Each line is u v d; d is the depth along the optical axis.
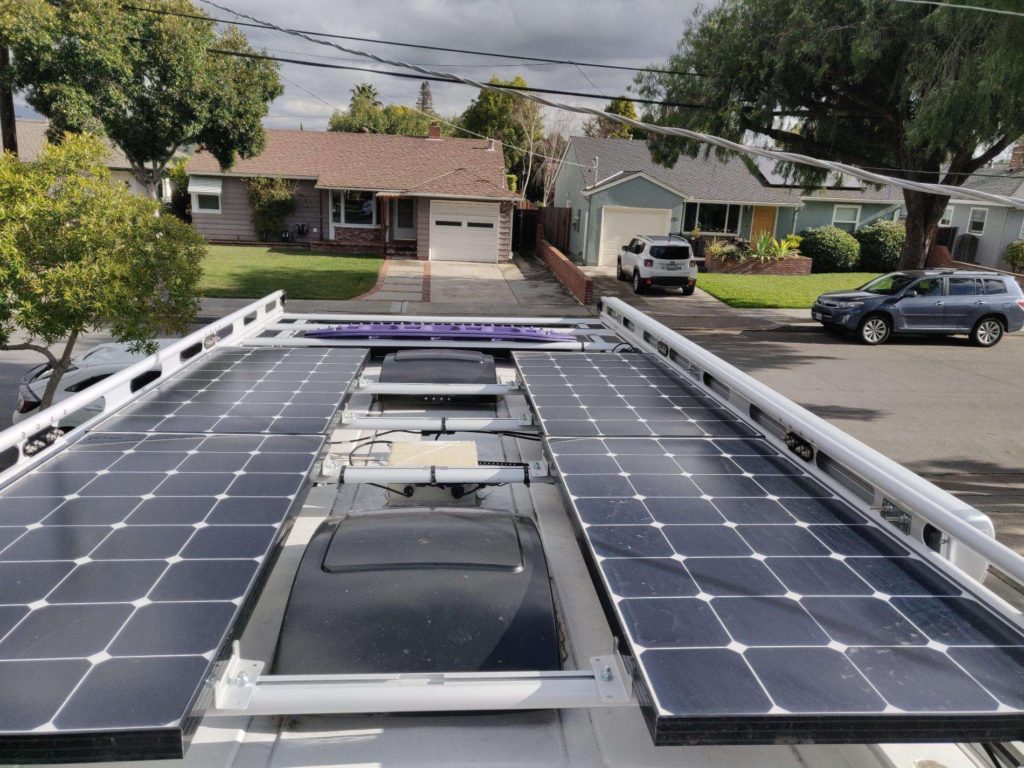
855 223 33.78
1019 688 1.80
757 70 17.05
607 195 30.05
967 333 18.34
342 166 31.83
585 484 3.06
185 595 2.10
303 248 31.47
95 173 7.69
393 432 4.81
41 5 14.74
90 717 1.60
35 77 15.49
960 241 33.66
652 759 2.08
